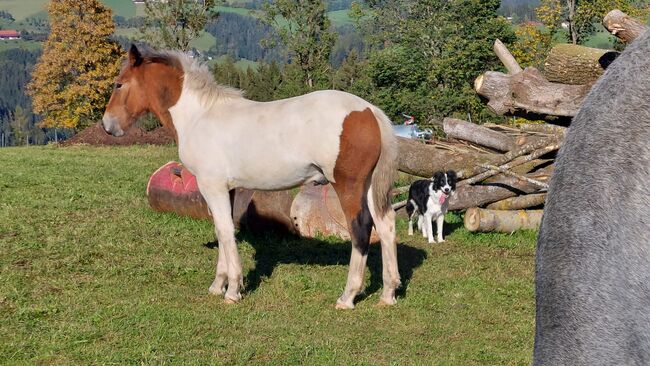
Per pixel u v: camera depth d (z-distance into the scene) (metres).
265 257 10.41
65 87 61.44
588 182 1.79
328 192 11.65
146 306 8.01
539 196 12.05
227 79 74.75
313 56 67.69
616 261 1.73
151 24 57.31
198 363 6.45
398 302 8.20
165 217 12.80
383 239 7.93
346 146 7.46
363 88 49.75
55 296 8.40
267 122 7.83
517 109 11.06
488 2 48.00
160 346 6.88
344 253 10.62
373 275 9.35
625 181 1.74
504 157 12.00
